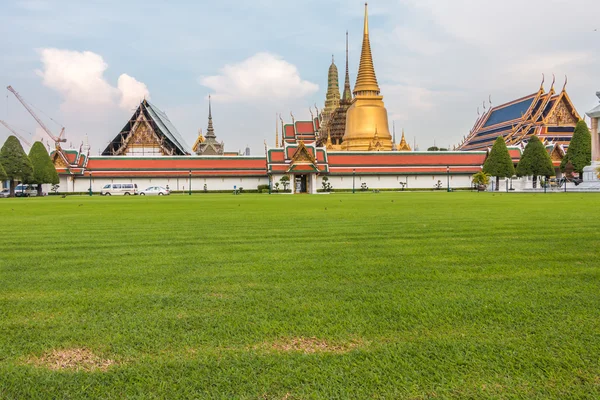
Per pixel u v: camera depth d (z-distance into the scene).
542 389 3.27
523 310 5.02
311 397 3.20
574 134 65.75
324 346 4.08
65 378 3.53
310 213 19.56
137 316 4.94
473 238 10.82
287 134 95.19
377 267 7.41
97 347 4.11
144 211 22.05
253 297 5.64
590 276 6.67
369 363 3.72
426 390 3.28
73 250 9.39
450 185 77.81
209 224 14.76
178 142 103.25
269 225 14.26
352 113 95.25
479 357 3.80
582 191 56.53
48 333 4.45
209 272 7.11
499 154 67.00
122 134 89.81
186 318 4.86
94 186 72.94
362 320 4.73
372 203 29.03
